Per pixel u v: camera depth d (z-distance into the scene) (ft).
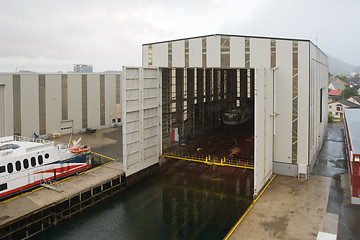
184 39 107.86
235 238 66.33
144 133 108.88
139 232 74.64
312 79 104.99
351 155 82.43
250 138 159.02
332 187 93.86
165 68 122.52
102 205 89.86
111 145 146.72
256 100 83.76
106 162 119.44
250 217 75.56
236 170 115.96
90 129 173.17
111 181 98.78
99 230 76.02
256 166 85.87
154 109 113.50
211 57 103.65
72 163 104.53
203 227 76.07
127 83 98.99
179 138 146.61
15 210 76.23
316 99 118.11
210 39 103.30
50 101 157.89
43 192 88.12
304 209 79.41
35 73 150.10
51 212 81.05
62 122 165.58
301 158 101.91
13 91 141.79
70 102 167.84
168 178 109.40
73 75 167.94
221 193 95.71
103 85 185.06
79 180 97.04
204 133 171.01
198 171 115.65
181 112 146.82
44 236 73.97
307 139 100.48
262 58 101.24
